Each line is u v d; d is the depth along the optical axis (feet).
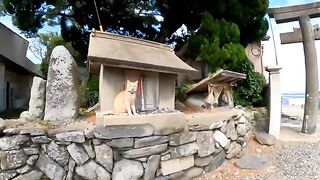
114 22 27.35
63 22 27.22
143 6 27.35
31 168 10.35
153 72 12.32
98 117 10.30
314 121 21.08
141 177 10.52
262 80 22.86
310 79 21.50
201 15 25.22
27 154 10.33
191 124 12.11
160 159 11.06
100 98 11.52
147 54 12.26
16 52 33.86
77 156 10.30
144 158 10.60
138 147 10.48
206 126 12.68
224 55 20.66
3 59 29.86
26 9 22.34
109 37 12.28
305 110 21.52
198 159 12.39
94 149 10.31
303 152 16.44
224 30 22.03
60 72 12.09
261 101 22.66
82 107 18.81
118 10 26.18
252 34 25.11
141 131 10.58
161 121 11.07
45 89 12.58
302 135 20.75
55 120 11.70
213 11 23.82
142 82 12.05
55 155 10.39
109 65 10.70
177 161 11.57
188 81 23.45
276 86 19.45
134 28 28.43
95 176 10.18
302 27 21.93
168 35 27.89
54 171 10.34
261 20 24.49
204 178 12.26
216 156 13.35
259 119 20.01
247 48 26.63
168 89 12.92
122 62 10.73
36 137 10.38
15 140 10.19
